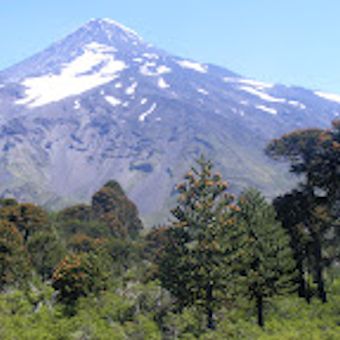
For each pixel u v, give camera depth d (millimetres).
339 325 39562
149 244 95562
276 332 35594
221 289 37094
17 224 76125
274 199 49594
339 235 45438
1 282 51906
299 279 47281
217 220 37375
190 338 32812
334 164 46062
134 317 36125
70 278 38688
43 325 32906
